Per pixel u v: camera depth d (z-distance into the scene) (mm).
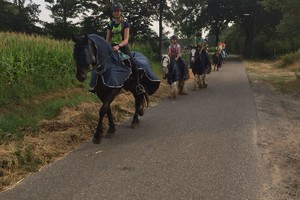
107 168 5785
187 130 8055
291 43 46281
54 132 7379
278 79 19234
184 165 5898
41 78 11664
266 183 5227
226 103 11414
